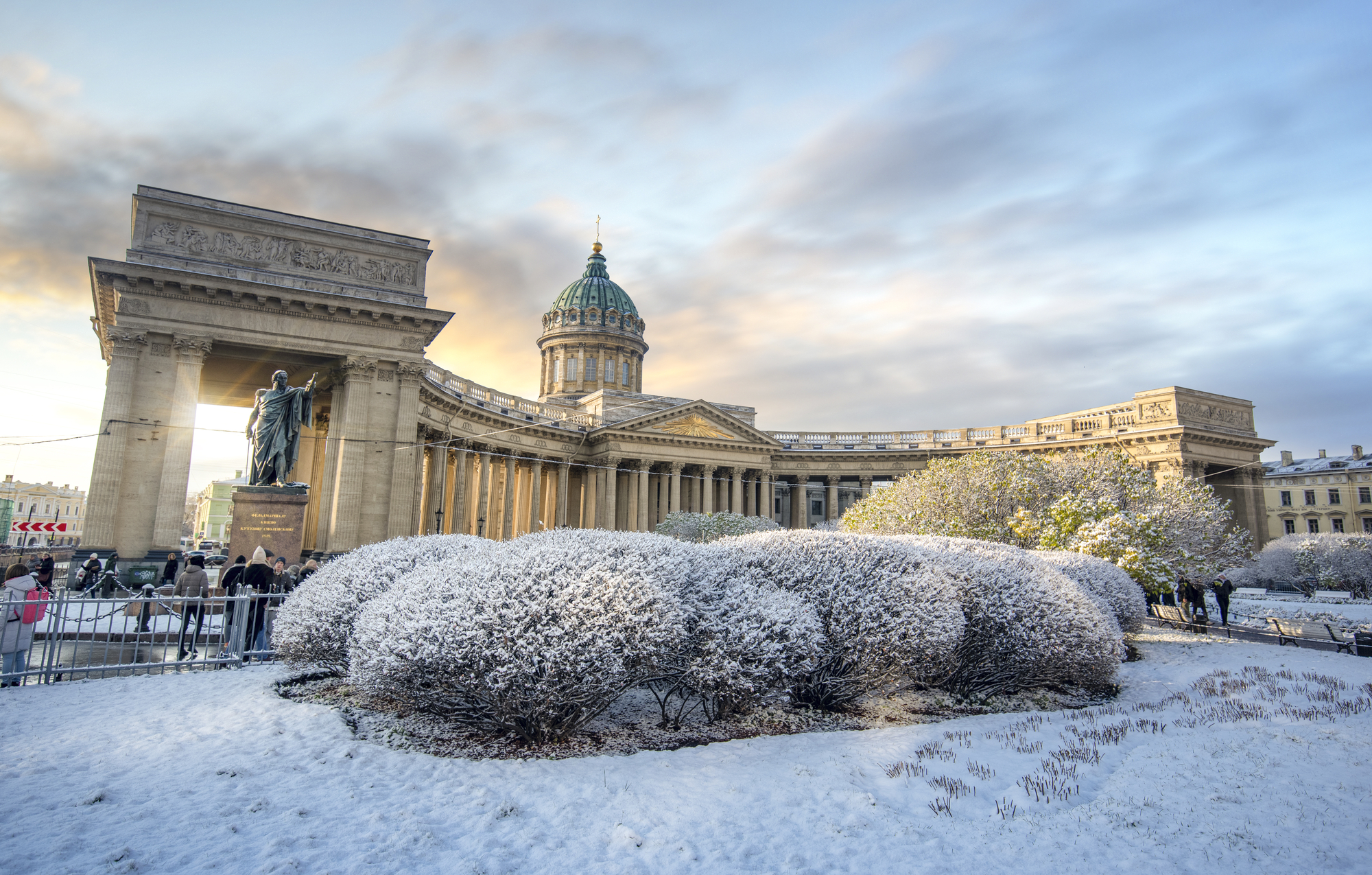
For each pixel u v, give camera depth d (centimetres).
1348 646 2372
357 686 1275
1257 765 1013
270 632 1878
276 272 3962
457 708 1158
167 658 1834
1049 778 1002
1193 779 962
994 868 726
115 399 3606
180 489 3659
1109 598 2181
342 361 4156
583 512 7406
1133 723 1325
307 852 712
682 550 1331
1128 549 2731
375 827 776
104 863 664
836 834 803
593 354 9488
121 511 3591
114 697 1323
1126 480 3872
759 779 985
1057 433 7525
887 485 4516
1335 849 753
